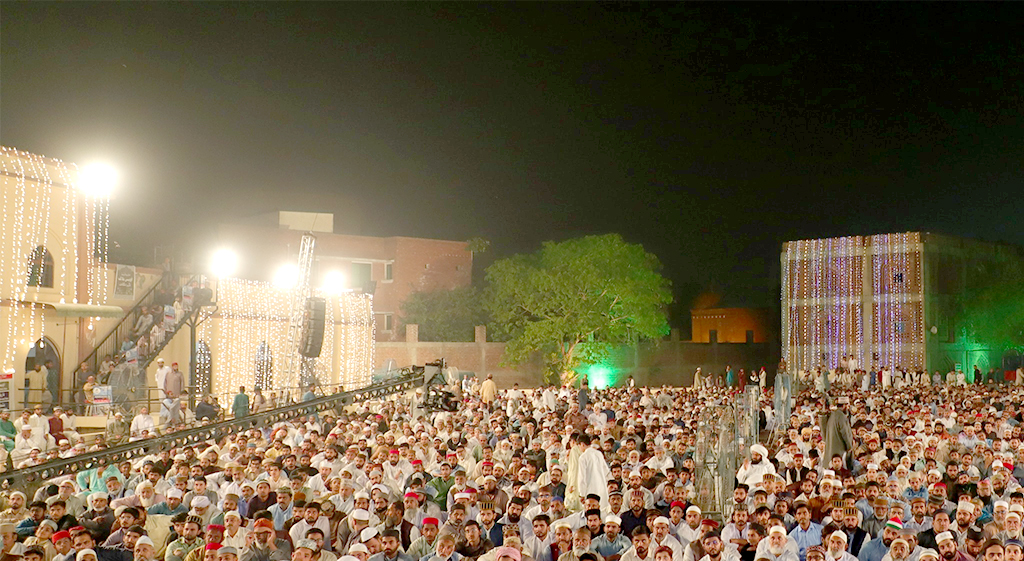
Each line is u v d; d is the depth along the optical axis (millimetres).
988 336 60719
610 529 10672
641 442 17578
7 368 26453
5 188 26844
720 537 9938
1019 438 18875
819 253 60469
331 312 41844
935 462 14000
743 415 20391
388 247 57312
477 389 33969
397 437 18328
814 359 60219
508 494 12555
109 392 25656
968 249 60344
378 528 11109
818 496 11945
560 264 52438
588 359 51750
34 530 10805
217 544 9617
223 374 34938
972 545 10336
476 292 57062
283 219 60000
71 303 29031
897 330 57094
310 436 17172
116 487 12859
